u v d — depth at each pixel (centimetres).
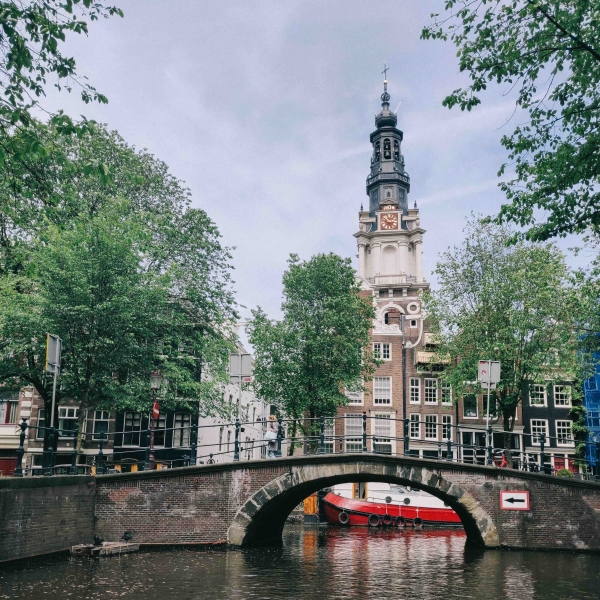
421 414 4403
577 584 1289
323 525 3228
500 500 1812
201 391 2620
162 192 2880
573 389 3709
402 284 6109
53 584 1168
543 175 1340
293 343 3164
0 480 1298
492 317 3061
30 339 2189
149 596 1096
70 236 2169
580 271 2088
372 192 7356
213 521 1798
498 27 1259
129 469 3375
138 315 2345
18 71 952
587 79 1252
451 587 1266
